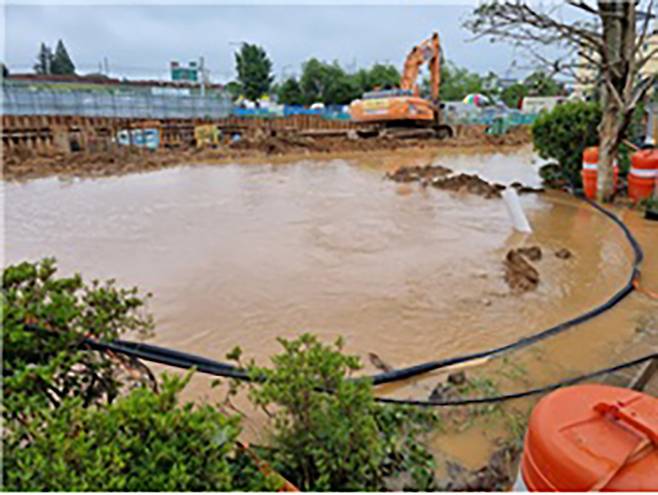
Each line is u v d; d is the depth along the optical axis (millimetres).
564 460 1293
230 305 4082
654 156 7301
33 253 5621
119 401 1520
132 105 23953
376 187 10453
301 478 1667
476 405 2502
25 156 15031
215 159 16625
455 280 4633
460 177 10531
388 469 1951
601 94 8664
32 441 1483
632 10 6824
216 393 2658
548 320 3742
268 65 52125
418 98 23781
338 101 48062
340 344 1957
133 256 5469
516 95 38625
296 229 6641
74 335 1938
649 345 3199
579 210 7730
